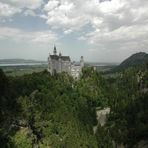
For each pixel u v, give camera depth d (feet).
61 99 457.27
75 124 391.04
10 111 326.24
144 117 476.95
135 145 418.72
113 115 530.68
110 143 416.46
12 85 404.36
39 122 346.95
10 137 287.89
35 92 422.41
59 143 338.75
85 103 547.49
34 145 317.42
